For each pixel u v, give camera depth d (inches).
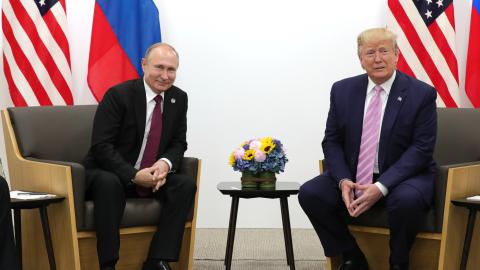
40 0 183.3
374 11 192.4
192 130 195.8
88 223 125.8
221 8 193.8
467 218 129.6
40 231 133.6
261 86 194.9
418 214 121.7
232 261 158.2
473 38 183.8
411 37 183.8
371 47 128.6
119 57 186.2
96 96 184.7
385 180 125.4
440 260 122.4
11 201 116.3
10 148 141.1
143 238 134.0
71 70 190.2
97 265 129.6
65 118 145.9
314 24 193.3
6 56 181.9
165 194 133.3
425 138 129.1
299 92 194.9
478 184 131.5
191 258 136.3
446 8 183.6
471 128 142.6
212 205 197.6
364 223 129.8
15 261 114.0
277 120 195.5
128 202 130.3
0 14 189.3
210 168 196.5
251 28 194.1
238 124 195.6
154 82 136.9
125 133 137.9
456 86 183.0
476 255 133.0
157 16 188.1
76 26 192.1
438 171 123.9
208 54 194.4
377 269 134.2
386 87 132.1
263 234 189.8
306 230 196.7
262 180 141.6
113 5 186.4
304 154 195.6
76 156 144.7
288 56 194.2
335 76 193.9
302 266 153.3
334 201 130.2
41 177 130.8
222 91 195.2
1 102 189.3
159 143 138.9
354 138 132.6
